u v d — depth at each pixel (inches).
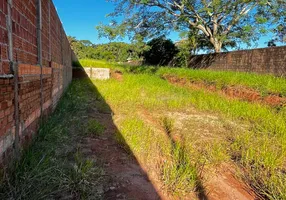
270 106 221.9
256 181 91.6
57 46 208.4
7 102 75.2
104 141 125.0
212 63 544.4
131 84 385.7
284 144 123.2
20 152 89.3
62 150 108.3
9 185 68.4
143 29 604.1
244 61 434.6
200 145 126.3
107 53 1515.7
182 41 714.8
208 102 242.1
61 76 242.2
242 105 221.1
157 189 82.3
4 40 72.4
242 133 147.6
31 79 104.9
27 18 100.2
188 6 508.1
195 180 87.0
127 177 88.7
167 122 169.6
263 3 445.7
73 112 184.1
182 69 509.4
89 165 90.3
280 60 349.1
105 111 197.9
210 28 618.8
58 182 77.8
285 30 602.9
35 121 114.7
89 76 513.7
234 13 503.8
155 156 108.6
